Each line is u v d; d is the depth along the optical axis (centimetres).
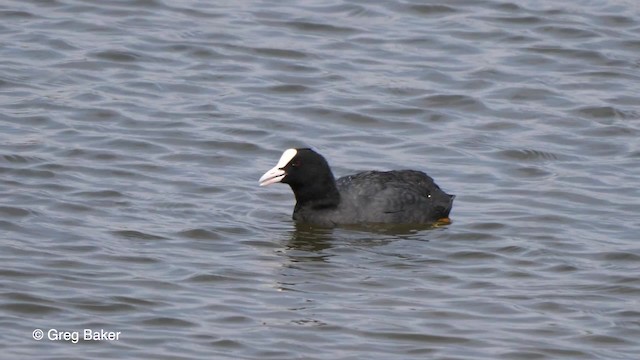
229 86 2397
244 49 2545
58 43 2530
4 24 2605
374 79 2441
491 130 2256
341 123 2270
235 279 1653
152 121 2223
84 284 1617
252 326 1522
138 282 1630
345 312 1566
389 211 1859
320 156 1859
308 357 1451
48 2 2706
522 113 2322
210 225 1827
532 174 2075
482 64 2516
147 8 2708
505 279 1686
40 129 2170
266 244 1780
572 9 2736
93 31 2595
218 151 2123
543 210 1923
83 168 2022
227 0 2766
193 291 1612
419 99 2366
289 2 2758
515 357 1474
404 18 2705
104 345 1466
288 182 1855
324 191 1858
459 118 2306
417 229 1850
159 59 2494
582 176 2059
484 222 1870
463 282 1673
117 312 1550
